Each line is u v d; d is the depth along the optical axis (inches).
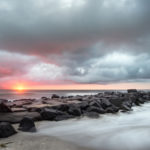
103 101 659.4
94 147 230.4
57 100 732.7
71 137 277.0
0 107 390.6
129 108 639.8
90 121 410.9
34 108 464.8
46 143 237.0
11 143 229.5
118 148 228.8
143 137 281.0
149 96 1331.2
